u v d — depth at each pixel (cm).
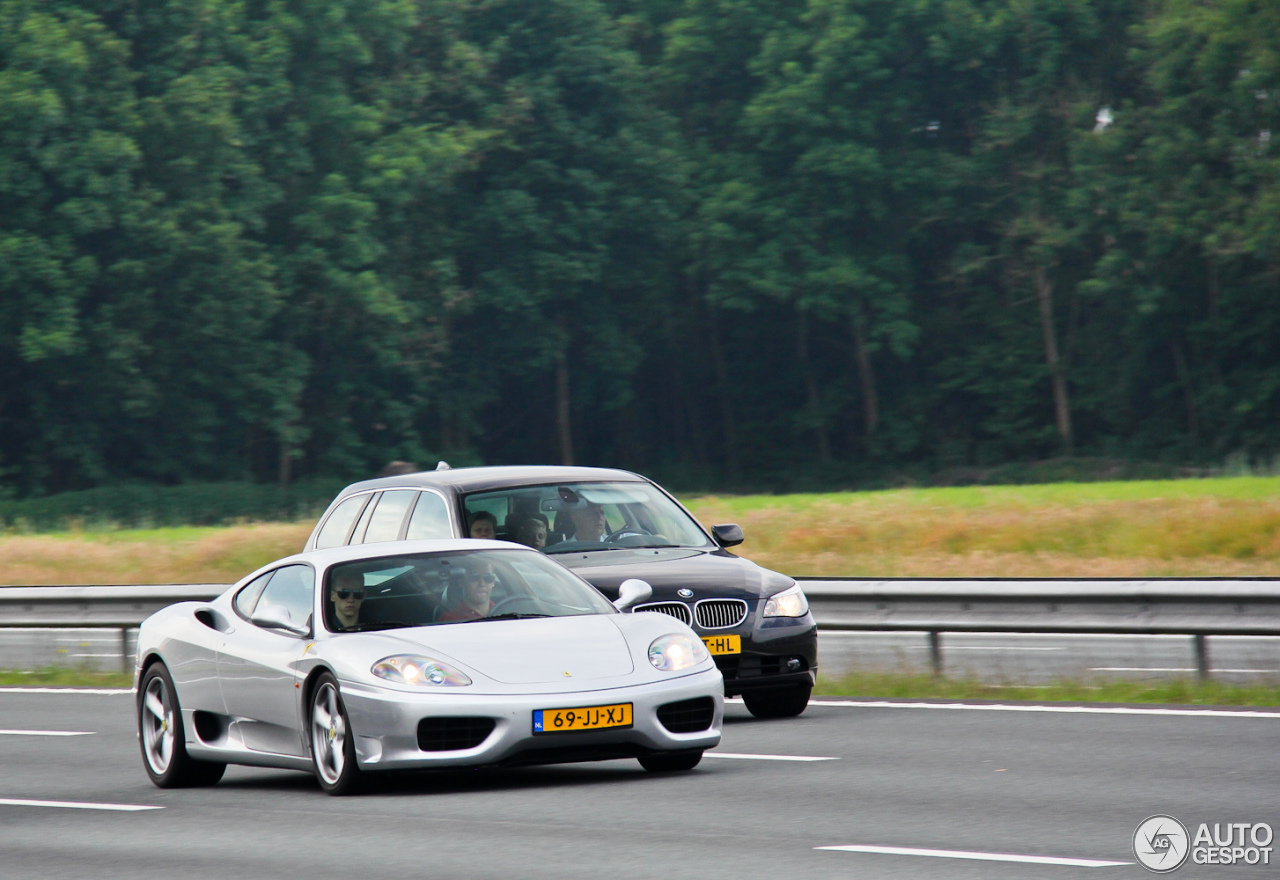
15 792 3359
